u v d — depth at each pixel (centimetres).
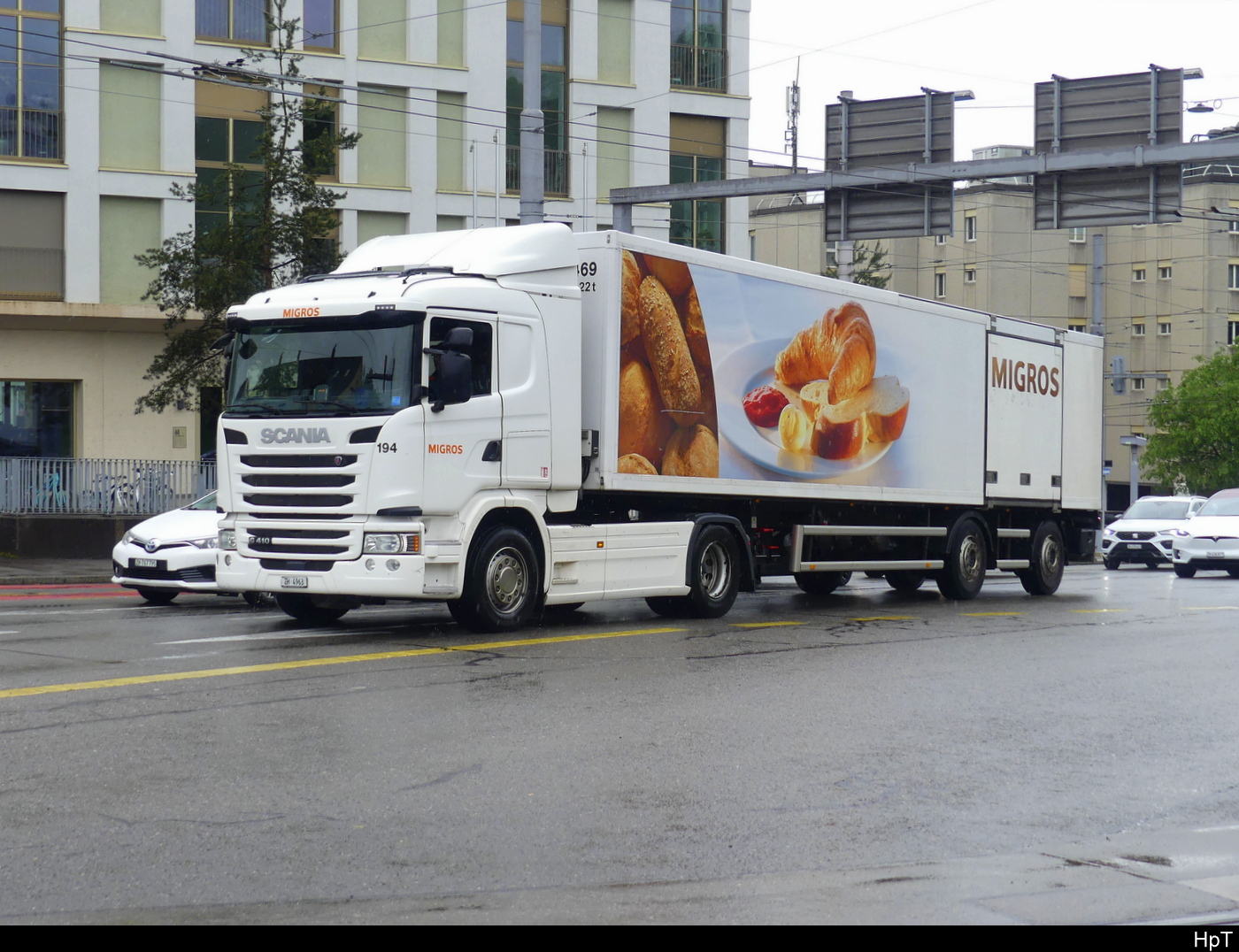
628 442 1362
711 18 3950
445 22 3588
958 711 934
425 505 1199
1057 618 1609
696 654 1164
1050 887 547
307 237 2708
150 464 2664
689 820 631
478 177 3609
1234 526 2814
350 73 3459
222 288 2656
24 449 3222
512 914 495
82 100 3198
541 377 1295
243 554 1245
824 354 1627
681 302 1426
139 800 638
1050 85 2194
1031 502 2011
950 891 537
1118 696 1020
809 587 2042
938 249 7350
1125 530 3403
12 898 502
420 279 1229
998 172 2180
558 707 891
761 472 1530
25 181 3162
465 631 1292
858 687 1021
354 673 1005
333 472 1202
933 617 1591
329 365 1221
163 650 1123
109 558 2572
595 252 1355
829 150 2338
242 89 3341
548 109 3725
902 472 1753
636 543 1393
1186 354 7262
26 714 830
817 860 575
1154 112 2109
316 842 579
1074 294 7350
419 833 598
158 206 3281
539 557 1315
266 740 769
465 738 788
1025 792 712
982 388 1903
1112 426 7450
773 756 771
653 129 3834
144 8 3253
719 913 502
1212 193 7206
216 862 549
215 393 2950
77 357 3244
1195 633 1455
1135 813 677
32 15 3170
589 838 597
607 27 3791
